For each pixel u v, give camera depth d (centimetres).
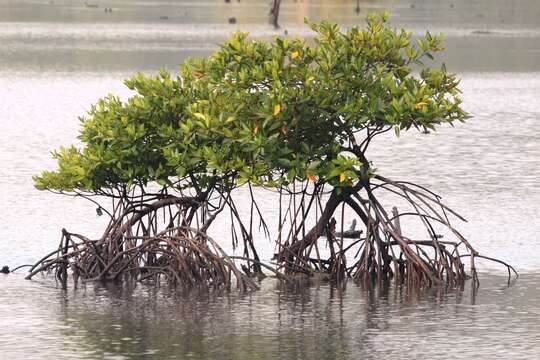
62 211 3688
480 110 7031
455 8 19325
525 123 6406
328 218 2912
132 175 2845
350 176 2773
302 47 2884
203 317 2552
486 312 2602
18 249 3189
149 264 2880
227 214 3634
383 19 2941
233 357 2261
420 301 2700
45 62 10038
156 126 2869
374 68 2906
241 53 2869
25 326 2469
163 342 2359
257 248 3216
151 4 19975
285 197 3916
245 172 2781
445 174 4550
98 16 16838
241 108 2798
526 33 14775
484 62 10731
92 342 2355
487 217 3659
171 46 11794
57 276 2905
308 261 2923
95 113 2942
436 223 3553
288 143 2845
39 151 5088
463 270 2884
